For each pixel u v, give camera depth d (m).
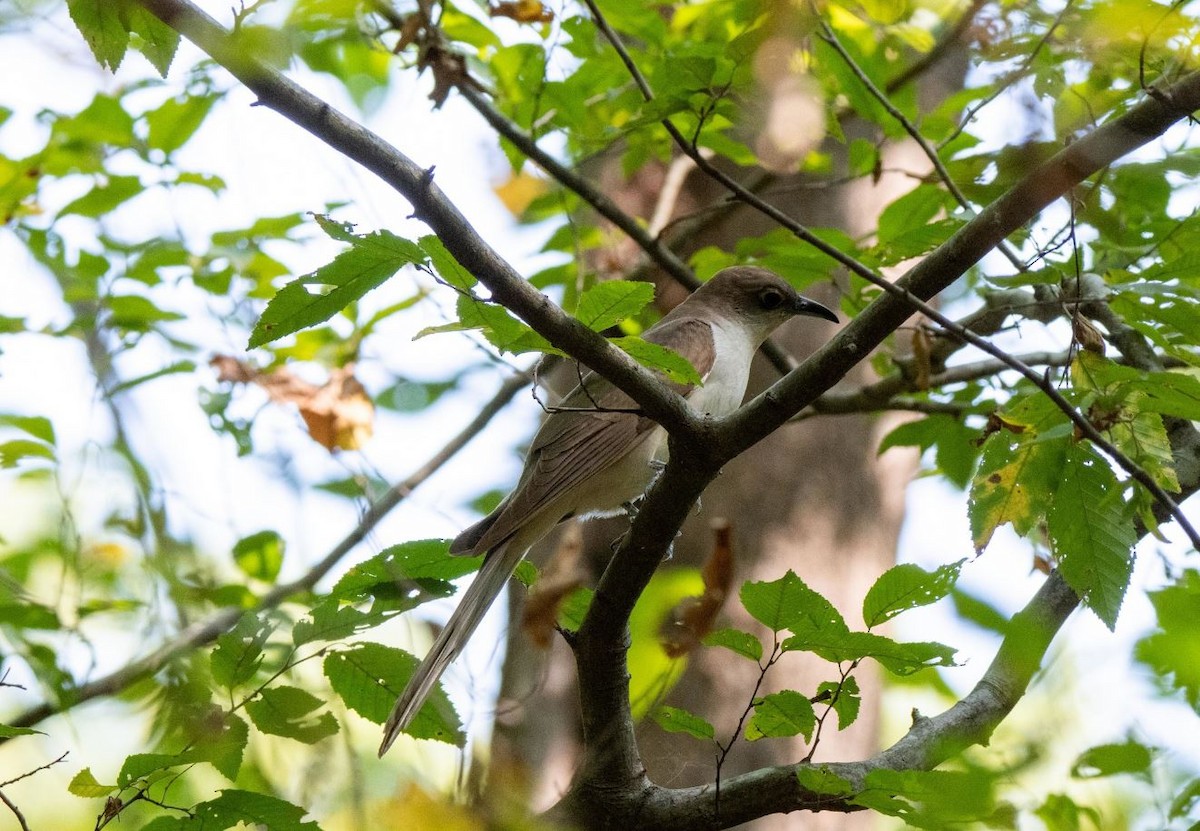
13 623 10.26
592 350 7.05
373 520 11.38
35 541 12.97
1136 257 10.13
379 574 7.78
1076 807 7.89
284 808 6.96
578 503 11.11
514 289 6.75
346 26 10.91
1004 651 8.54
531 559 13.00
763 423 7.58
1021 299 11.52
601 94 12.59
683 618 7.64
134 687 10.12
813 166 12.88
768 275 12.73
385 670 7.76
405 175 6.44
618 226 12.26
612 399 10.66
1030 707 9.49
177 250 12.92
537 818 7.64
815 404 12.99
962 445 12.55
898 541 14.34
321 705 7.41
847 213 14.25
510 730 10.93
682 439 7.57
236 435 11.72
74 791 6.75
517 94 12.27
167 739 8.04
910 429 12.68
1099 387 7.92
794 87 8.80
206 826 6.92
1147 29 8.14
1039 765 8.50
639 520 7.88
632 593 8.00
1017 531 8.07
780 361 13.32
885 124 11.30
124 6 7.01
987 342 7.67
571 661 11.53
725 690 12.13
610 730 8.22
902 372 12.69
